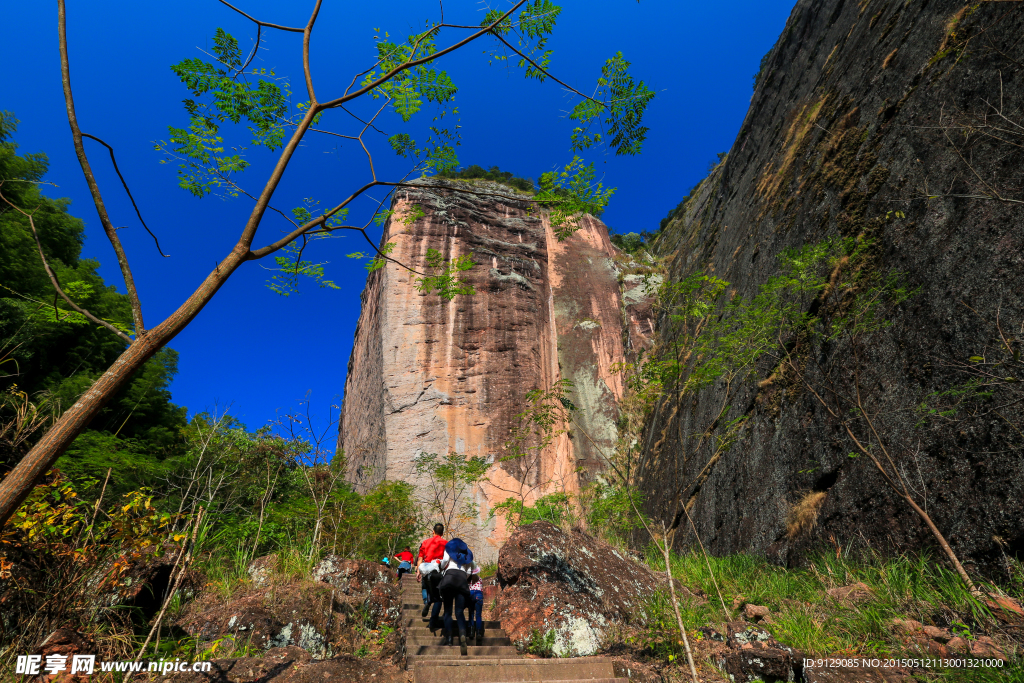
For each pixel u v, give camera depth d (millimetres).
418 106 3441
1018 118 6848
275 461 9125
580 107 3732
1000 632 4109
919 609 4898
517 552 6477
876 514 7383
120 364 2062
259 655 4699
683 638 3879
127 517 4051
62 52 2381
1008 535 5340
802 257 7301
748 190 20656
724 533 11539
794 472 9758
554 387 8508
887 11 13461
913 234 8359
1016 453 5535
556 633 5441
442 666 4156
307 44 3041
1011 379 5223
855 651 4301
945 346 7016
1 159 12688
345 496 12578
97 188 2311
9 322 9938
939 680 3598
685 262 29391
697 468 14055
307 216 3195
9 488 1725
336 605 6121
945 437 6578
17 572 3766
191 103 3031
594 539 7309
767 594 6328
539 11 3344
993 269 6539
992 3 8188
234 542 7621
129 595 4566
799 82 20078
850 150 11969
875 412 7980
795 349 10742
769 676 4039
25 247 11852
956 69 8633
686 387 6125
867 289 8945
